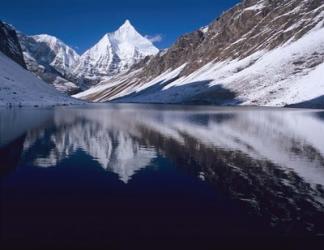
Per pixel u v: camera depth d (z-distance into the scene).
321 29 195.88
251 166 29.84
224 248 15.57
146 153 35.06
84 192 22.38
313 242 16.19
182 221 18.12
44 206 19.95
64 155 33.47
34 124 57.62
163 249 15.30
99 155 33.69
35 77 170.62
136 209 19.69
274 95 154.50
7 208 19.56
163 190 23.00
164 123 63.62
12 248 15.22
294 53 183.75
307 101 134.38
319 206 20.39
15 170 27.53
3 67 141.25
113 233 16.72
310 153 35.38
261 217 18.70
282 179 25.92
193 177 26.27
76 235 16.48
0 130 49.25
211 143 41.16
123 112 98.31
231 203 20.77
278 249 15.57
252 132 50.88
